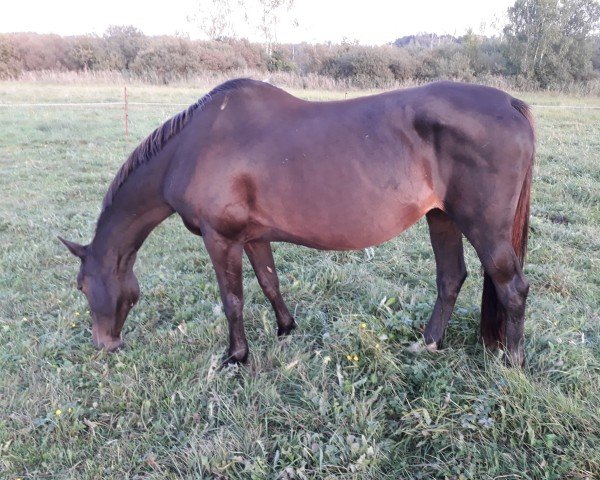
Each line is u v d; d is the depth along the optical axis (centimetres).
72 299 387
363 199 245
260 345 318
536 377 261
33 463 241
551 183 637
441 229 284
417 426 240
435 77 2331
